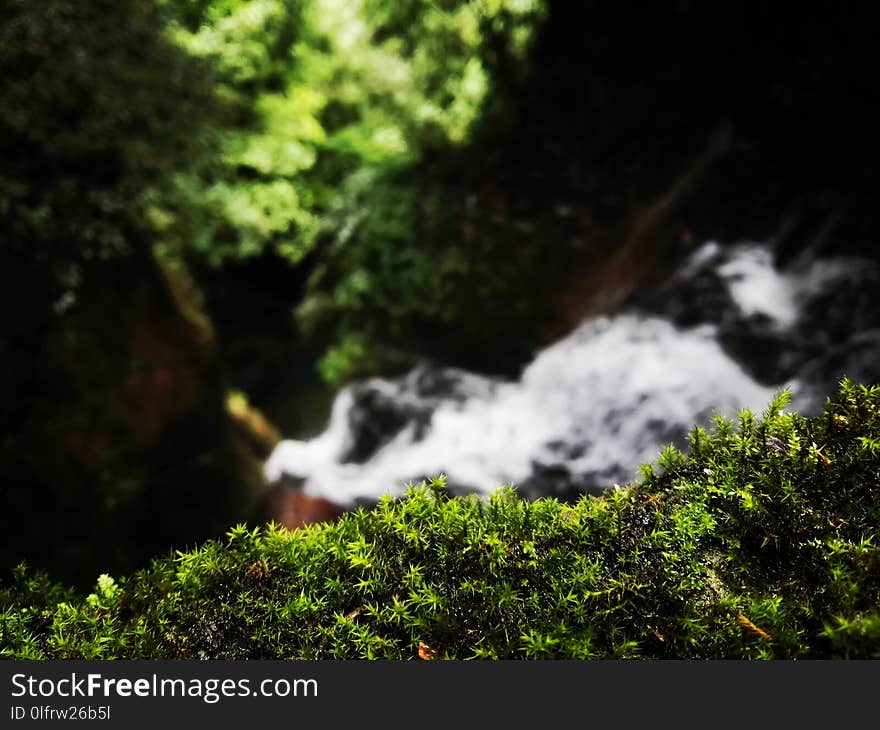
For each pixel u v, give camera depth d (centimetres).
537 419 657
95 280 614
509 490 144
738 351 636
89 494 586
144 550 615
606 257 791
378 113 991
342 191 984
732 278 685
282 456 746
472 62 901
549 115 885
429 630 119
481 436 668
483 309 849
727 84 813
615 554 128
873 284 636
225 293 1105
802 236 713
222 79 710
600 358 668
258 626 126
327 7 945
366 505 637
